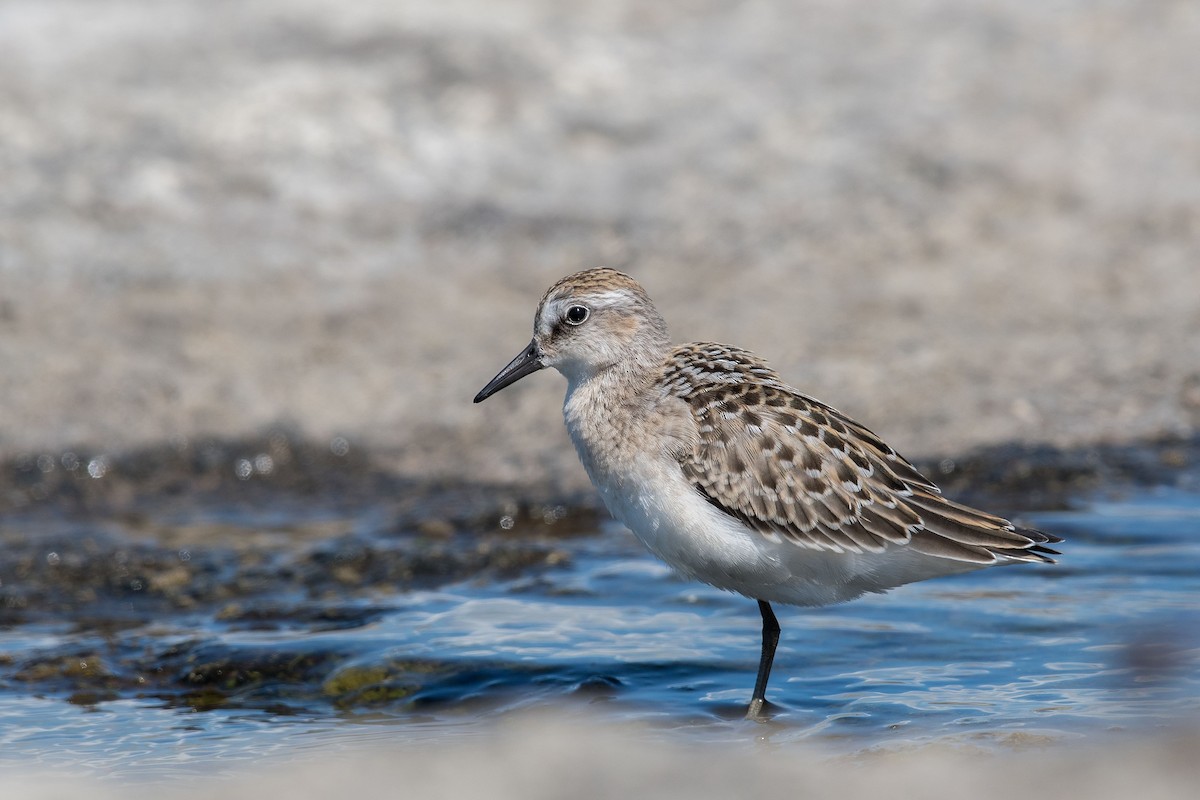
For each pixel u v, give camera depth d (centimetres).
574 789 744
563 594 1167
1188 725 844
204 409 1528
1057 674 966
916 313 1692
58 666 1055
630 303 1020
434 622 1115
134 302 1702
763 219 1886
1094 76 2145
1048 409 1481
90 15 2188
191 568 1241
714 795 727
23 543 1295
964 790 718
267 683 1028
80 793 780
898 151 1998
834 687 979
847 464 944
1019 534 938
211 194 1883
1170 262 1781
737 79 2142
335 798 742
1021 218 1881
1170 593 1106
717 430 952
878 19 2303
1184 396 1500
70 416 1505
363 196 1906
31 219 1806
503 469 1427
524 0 2316
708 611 1129
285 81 2058
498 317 1703
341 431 1503
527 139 2014
